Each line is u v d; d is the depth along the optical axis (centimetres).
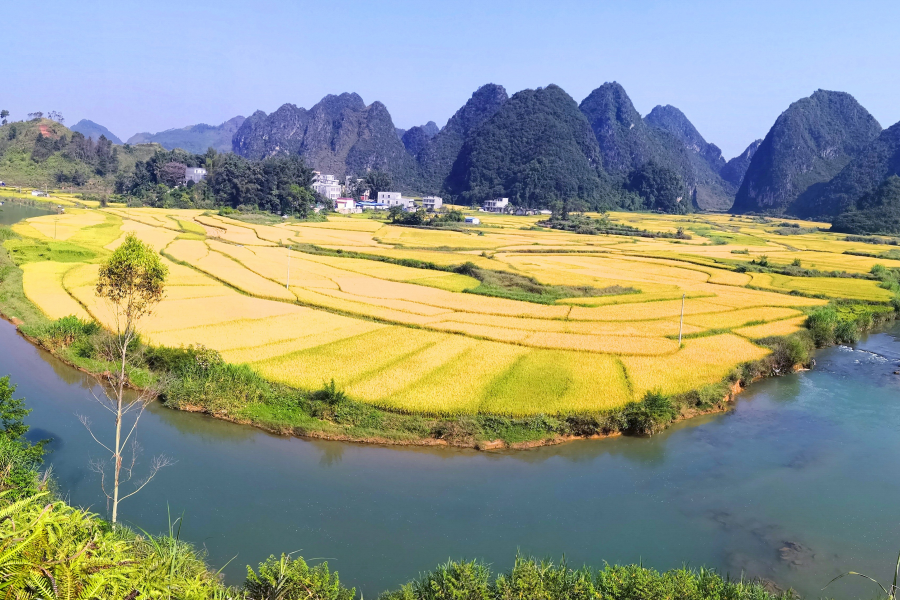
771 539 2539
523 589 1814
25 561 643
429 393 3722
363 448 3238
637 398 3825
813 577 2292
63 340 4466
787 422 3878
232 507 2588
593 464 3197
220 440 3262
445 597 1792
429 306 6075
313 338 4781
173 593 899
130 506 2528
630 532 2558
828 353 5650
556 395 3803
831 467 3234
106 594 705
